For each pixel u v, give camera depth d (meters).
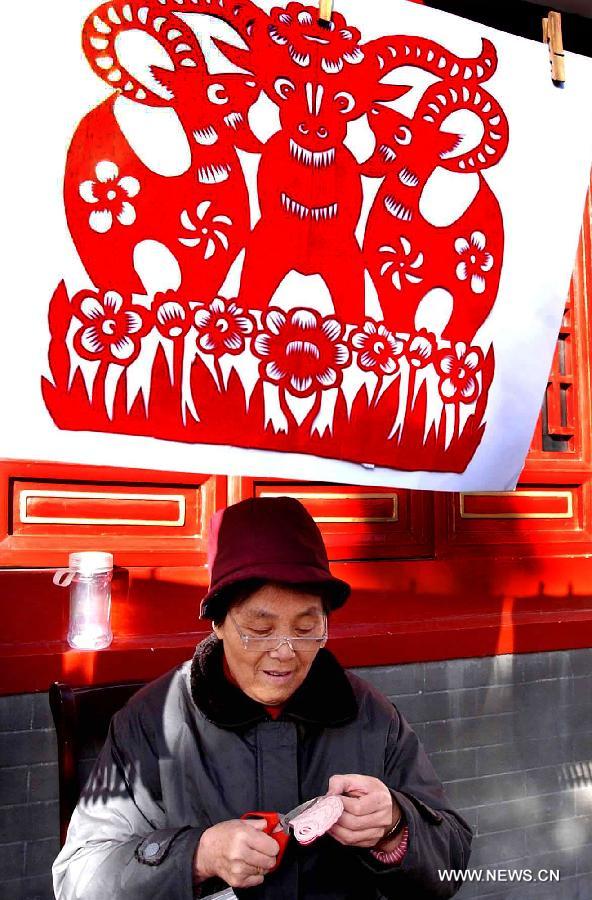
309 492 2.85
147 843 1.39
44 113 1.34
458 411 1.66
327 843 1.51
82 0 1.36
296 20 1.52
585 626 3.14
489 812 2.97
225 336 1.46
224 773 1.50
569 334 3.39
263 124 1.49
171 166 1.42
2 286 1.32
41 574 2.44
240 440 1.48
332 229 1.54
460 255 1.65
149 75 1.40
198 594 2.64
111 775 1.54
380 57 1.59
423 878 1.46
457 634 2.88
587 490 3.36
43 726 2.32
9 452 1.33
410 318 1.61
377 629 2.80
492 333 1.69
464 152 1.66
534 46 1.74
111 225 1.38
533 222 1.72
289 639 1.42
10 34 1.32
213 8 1.45
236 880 1.29
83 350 1.37
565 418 3.50
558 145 1.74
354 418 1.57
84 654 2.34
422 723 2.85
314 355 1.53
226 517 1.50
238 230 1.47
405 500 3.00
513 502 3.22
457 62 1.66
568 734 3.12
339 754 1.56
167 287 1.42
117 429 1.39
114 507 2.57
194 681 1.53
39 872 2.32
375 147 1.58
